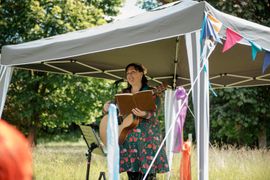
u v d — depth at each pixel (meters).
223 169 7.76
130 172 4.21
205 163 3.50
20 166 0.60
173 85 6.46
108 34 3.98
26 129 12.59
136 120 4.02
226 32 3.63
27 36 11.47
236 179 7.40
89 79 11.63
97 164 8.11
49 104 11.49
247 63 5.81
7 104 12.33
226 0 11.81
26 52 4.72
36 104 11.63
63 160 8.80
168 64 5.99
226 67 6.14
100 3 14.34
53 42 4.46
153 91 4.11
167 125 6.44
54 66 5.87
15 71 11.24
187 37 3.55
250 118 11.91
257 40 3.85
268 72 6.27
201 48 3.46
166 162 4.12
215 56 5.54
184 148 4.99
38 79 11.15
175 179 6.66
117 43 3.90
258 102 11.80
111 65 6.03
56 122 12.43
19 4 11.59
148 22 3.70
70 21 11.78
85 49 4.16
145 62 5.96
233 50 5.12
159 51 5.36
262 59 5.52
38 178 7.16
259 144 12.91
